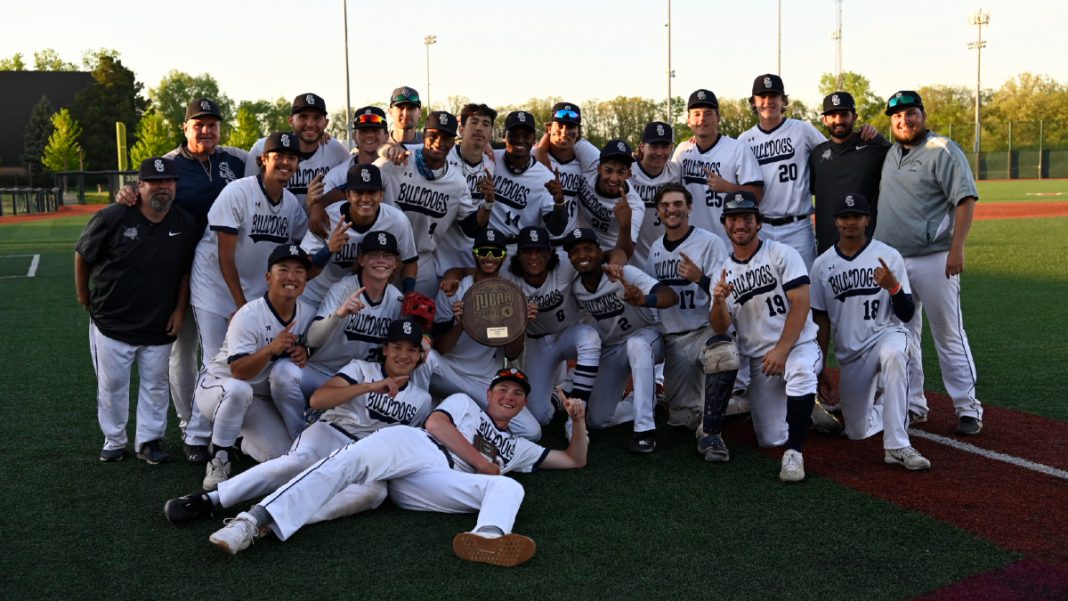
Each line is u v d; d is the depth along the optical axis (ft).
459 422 15.65
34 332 32.83
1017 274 43.39
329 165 21.08
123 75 241.76
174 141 225.15
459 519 14.35
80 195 154.40
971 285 40.32
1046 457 17.29
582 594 11.55
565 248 19.03
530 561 12.63
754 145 23.49
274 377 16.83
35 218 114.32
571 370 22.79
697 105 22.80
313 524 14.17
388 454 14.19
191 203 19.17
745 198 17.79
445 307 19.17
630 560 12.65
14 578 12.26
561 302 19.54
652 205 22.85
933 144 19.58
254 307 16.58
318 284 18.78
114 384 17.54
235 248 18.24
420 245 20.29
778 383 18.11
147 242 17.30
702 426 18.01
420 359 16.16
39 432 19.88
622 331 19.74
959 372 19.24
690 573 12.19
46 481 16.56
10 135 257.75
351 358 17.60
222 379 16.35
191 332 19.16
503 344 17.95
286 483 13.82
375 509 14.84
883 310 17.97
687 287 19.34
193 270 18.56
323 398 15.23
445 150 19.15
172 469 17.37
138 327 17.47
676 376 19.65
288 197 19.07
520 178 21.67
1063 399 21.40
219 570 12.45
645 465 17.37
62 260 59.16
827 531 13.69
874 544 13.16
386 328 17.52
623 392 21.36
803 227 23.36
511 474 16.85
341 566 12.53
